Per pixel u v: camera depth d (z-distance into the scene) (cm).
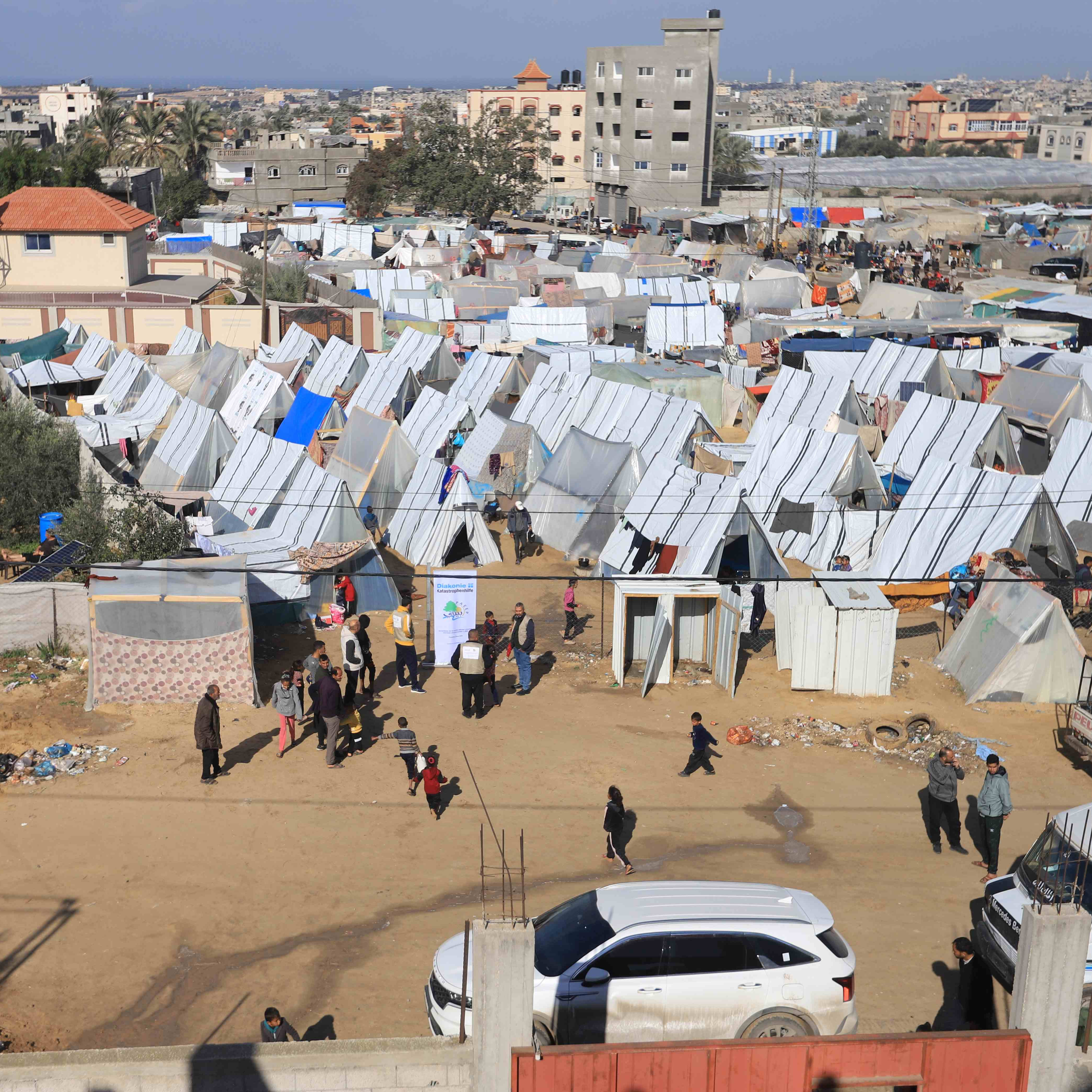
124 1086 1036
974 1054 1028
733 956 1184
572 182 14362
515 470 3534
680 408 3506
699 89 11981
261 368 4472
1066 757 2109
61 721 2131
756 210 11819
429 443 3900
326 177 13550
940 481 3017
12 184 9144
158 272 7119
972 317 6606
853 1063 1021
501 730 2175
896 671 2472
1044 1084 1052
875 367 4769
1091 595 2752
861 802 1939
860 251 9019
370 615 2745
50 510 3203
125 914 1564
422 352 4844
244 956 1477
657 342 6044
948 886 1677
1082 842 1387
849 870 1714
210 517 3002
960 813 1909
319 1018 1354
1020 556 2717
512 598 2902
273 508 3036
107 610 2172
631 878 1673
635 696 2347
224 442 3606
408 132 13325
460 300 6631
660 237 9969
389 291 7031
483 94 14550
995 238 9919
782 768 2053
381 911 1585
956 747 2133
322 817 1836
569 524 3228
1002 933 1391
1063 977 1034
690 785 1981
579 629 2688
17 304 5953
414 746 1912
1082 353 4997
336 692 1966
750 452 3572
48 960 1457
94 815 1816
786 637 2441
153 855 1709
